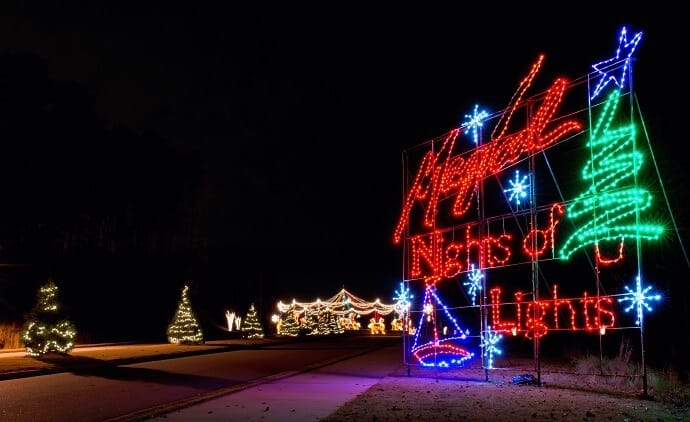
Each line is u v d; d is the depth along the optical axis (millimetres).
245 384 15086
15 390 13766
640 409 9992
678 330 14516
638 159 11609
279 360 24016
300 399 12133
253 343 37875
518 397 11570
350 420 9008
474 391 12609
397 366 21062
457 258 15891
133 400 12188
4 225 44562
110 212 53969
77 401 12047
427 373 16844
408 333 20094
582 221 15180
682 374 13805
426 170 16734
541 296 21188
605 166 12297
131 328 46906
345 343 41812
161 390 13875
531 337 19891
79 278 47719
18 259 44438
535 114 14031
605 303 16078
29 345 21188
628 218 13492
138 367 20219
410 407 10305
